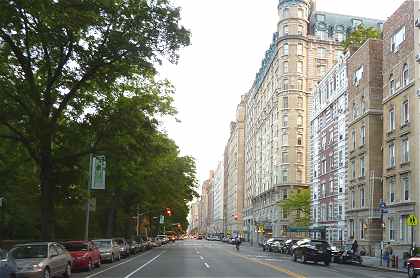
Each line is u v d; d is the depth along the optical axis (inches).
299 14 4234.7
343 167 2534.5
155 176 2319.1
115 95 1251.8
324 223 2827.3
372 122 2215.8
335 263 1808.6
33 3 761.0
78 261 1082.7
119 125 1183.6
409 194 1831.9
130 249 1972.2
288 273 1103.6
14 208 1637.6
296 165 4126.5
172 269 1168.2
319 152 2994.6
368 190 2187.5
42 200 1141.1
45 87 1153.4
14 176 1449.3
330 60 4237.2
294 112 4160.9
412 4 1871.3
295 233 3912.4
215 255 1955.0
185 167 2679.6
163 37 1059.9
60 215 1990.7
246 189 6501.0
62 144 1215.6
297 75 4180.6
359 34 2923.2
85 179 1578.5
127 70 1107.9
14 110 1057.5
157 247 3100.4
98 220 2416.3
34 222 1732.3
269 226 4515.3
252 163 5935.0
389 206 1979.6
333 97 2741.1
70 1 816.9
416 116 1801.2
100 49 1045.2
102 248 1435.8
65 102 1130.7
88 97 1204.5
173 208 3282.5
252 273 1082.7
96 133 1206.3
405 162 1867.6
